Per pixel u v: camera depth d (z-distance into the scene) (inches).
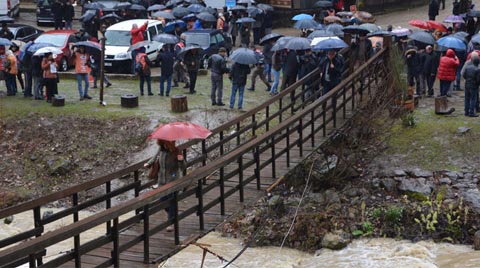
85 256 507.2
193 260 774.5
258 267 762.2
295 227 826.2
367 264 753.0
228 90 1218.6
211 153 944.3
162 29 1444.4
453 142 944.3
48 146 1019.9
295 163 744.3
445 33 1211.9
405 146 951.0
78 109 1086.4
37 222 485.4
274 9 1879.9
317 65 1022.4
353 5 1797.5
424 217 820.0
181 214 538.0
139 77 1194.6
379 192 880.9
